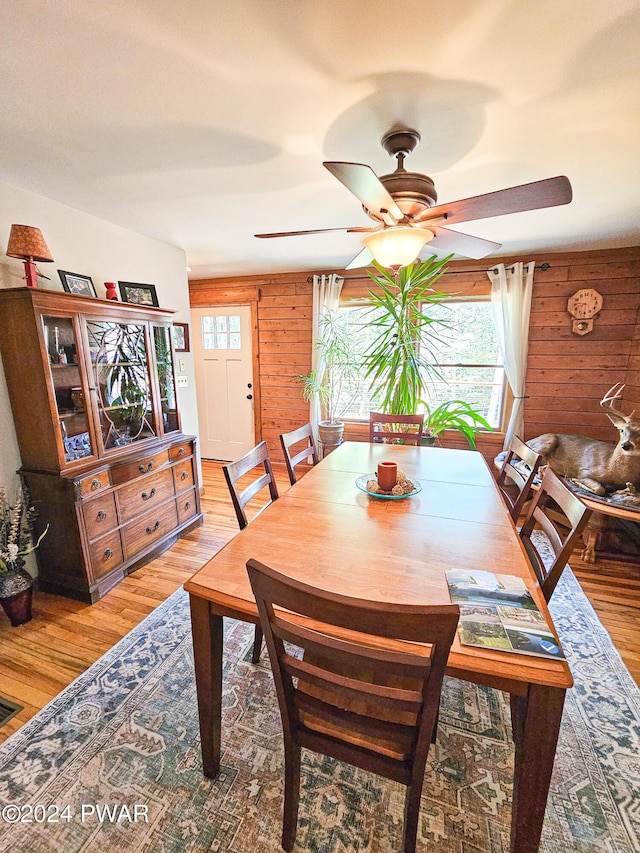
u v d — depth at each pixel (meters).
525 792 0.88
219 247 3.24
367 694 0.81
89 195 2.15
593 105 1.35
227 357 4.71
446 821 1.13
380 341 4.07
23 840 1.09
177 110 1.38
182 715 1.46
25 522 2.03
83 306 2.11
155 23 1.00
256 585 0.79
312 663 1.15
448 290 3.73
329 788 1.22
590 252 3.28
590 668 1.70
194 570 2.48
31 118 1.43
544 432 3.63
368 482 1.78
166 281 3.15
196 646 1.13
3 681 1.63
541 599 1.00
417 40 1.05
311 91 1.27
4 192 1.98
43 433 2.01
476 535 1.35
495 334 3.66
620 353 3.31
